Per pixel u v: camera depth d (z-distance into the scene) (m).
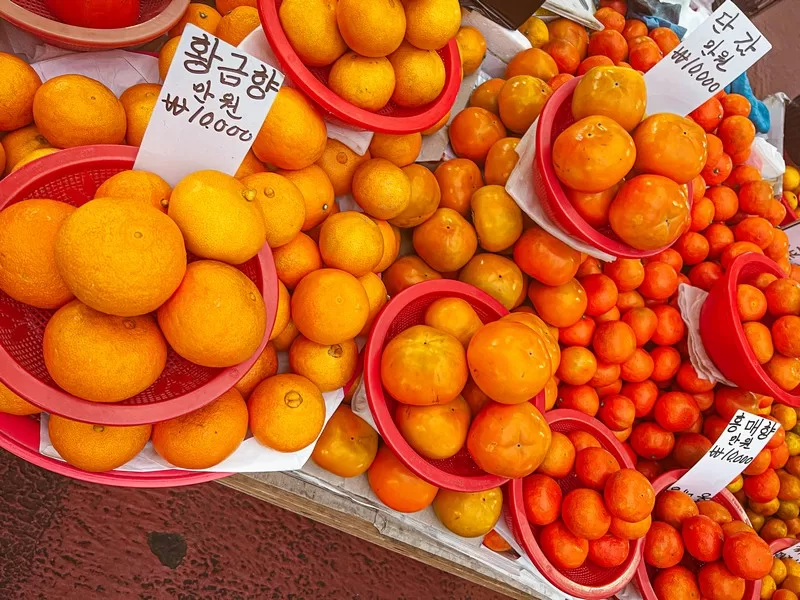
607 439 1.23
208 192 0.68
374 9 0.79
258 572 1.67
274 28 0.84
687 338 1.40
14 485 1.55
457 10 0.89
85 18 0.85
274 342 0.96
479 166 1.31
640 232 0.97
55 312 0.69
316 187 0.94
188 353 0.67
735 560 1.15
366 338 1.08
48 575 1.51
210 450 0.76
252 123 0.76
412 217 1.11
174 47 0.89
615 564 1.11
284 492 1.29
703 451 1.37
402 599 1.78
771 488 1.48
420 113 0.96
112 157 0.75
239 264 0.77
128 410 0.67
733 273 1.29
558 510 1.10
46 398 0.64
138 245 0.58
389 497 1.02
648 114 1.25
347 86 0.86
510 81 1.24
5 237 0.61
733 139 1.57
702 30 1.11
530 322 1.03
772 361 1.29
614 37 1.55
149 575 1.58
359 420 1.03
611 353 1.26
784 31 2.90
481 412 0.94
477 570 1.40
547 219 1.11
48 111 0.78
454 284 1.05
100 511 1.59
